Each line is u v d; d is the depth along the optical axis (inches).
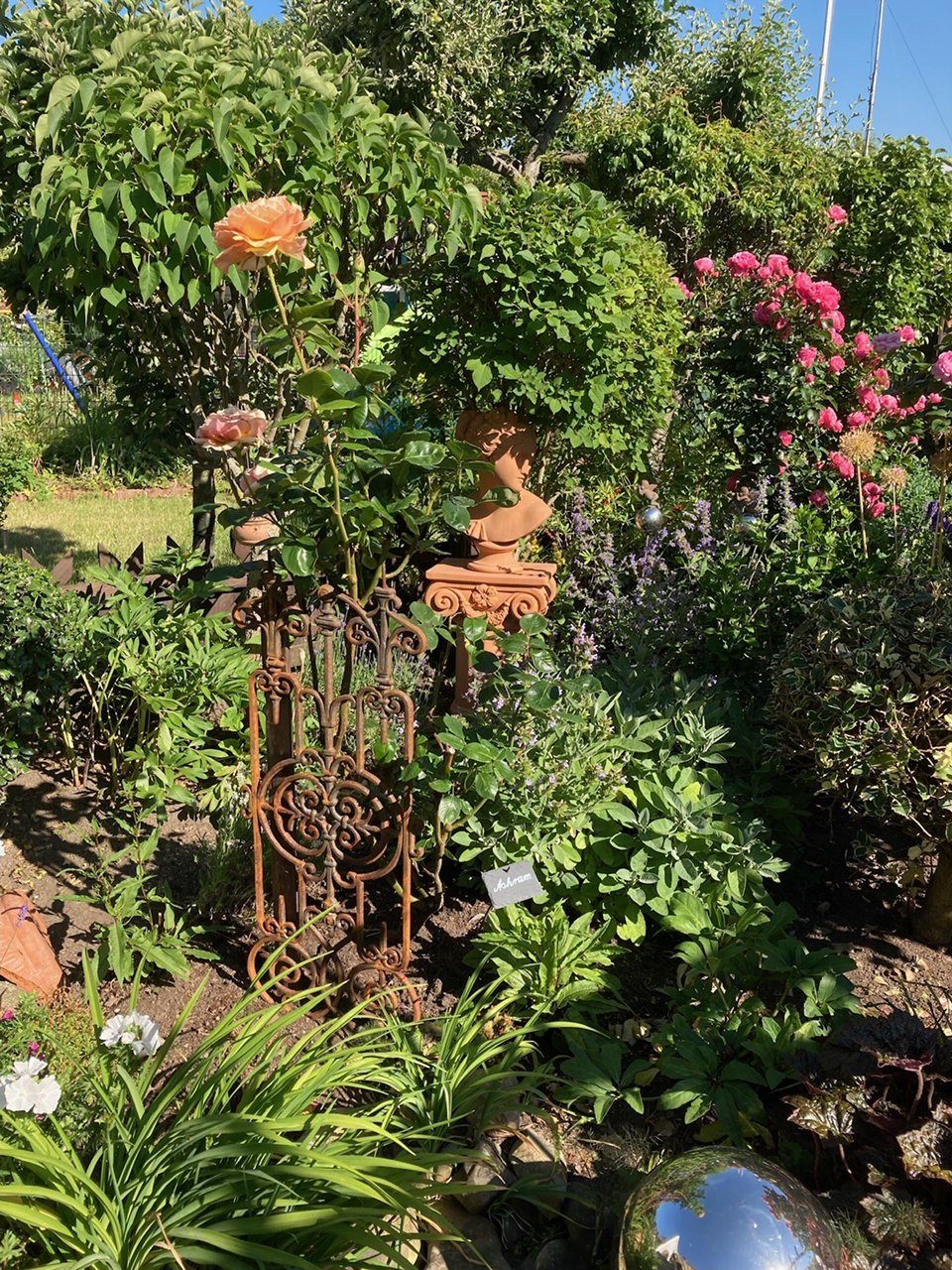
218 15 173.8
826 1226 69.1
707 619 168.6
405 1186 72.1
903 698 112.9
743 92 482.3
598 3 431.8
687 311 264.2
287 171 152.0
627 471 221.8
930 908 123.6
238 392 186.7
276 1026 84.4
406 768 97.7
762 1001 103.4
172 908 117.7
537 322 147.3
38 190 139.6
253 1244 61.9
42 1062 74.0
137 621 145.4
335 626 100.6
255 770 102.0
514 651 107.7
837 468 190.7
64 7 162.4
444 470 98.6
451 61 399.9
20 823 142.4
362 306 169.6
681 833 114.0
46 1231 68.7
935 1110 82.1
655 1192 70.2
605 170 407.8
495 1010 98.3
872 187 375.2
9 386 456.1
